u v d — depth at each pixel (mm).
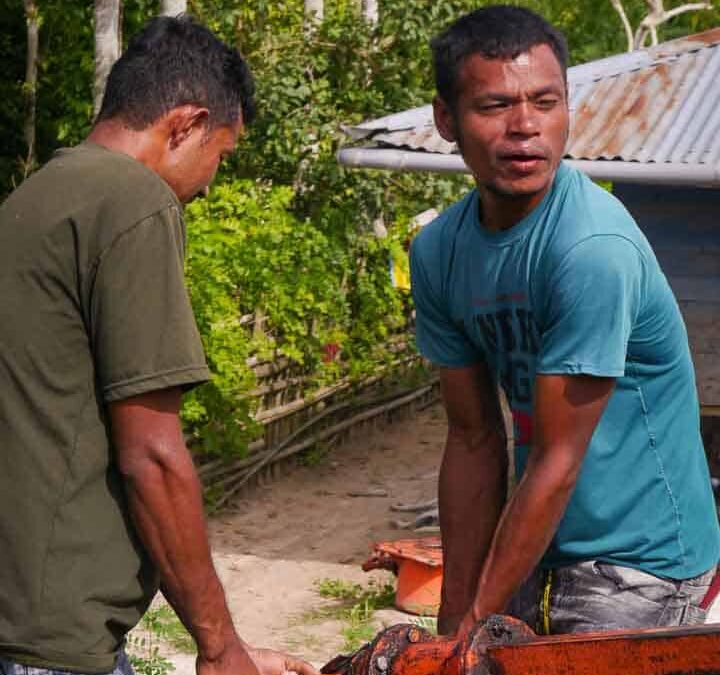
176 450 4027
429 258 4926
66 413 4016
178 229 4078
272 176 17625
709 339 10992
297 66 17281
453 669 3975
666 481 4793
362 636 10086
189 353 4004
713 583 5133
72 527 4027
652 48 11727
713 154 10289
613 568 4820
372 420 16406
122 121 4254
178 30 4336
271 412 14406
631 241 4418
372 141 11680
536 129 4375
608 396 4441
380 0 18234
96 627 4062
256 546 12594
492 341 4801
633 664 3623
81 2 21031
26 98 21328
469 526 5188
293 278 14367
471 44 4441
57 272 3975
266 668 4598
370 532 13031
